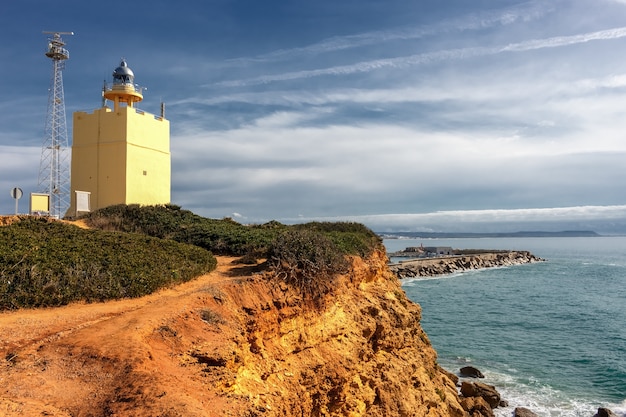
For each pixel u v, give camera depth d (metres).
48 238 18.98
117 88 34.66
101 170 32.91
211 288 15.29
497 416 29.08
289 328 16.41
